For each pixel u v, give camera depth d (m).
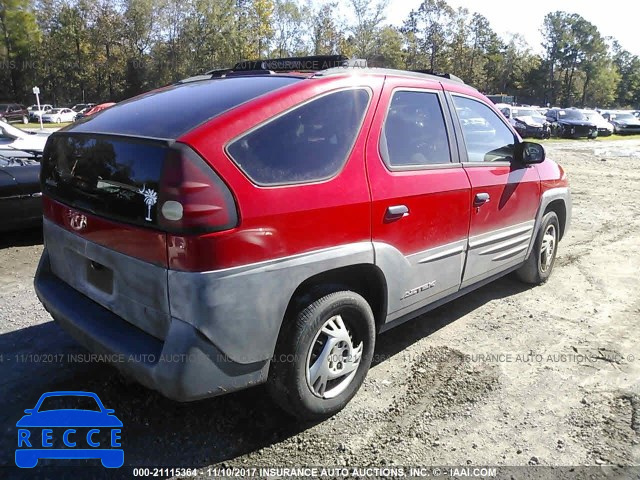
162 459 2.66
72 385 3.25
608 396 3.33
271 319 2.55
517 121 29.75
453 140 3.72
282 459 2.69
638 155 20.80
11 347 3.69
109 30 62.50
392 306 3.26
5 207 5.71
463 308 4.73
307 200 2.64
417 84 3.50
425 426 2.99
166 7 61.12
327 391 2.98
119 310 2.69
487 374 3.57
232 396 3.21
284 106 2.70
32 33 64.38
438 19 68.31
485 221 3.99
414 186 3.25
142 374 2.45
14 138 8.45
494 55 89.00
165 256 2.34
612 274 5.77
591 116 33.94
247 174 2.46
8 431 2.82
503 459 2.73
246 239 2.40
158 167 2.34
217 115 2.54
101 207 2.64
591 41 101.75
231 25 60.28
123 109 3.11
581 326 4.39
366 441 2.85
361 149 2.98
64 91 66.69
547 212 5.14
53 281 3.25
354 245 2.89
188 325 2.33
